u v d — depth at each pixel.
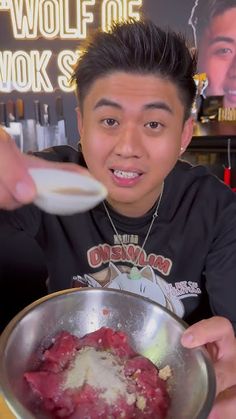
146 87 0.50
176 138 0.54
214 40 1.75
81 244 0.68
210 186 0.71
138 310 0.46
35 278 0.82
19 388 0.37
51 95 1.83
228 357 0.46
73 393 0.37
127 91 0.50
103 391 0.38
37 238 0.71
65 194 0.33
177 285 0.67
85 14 1.74
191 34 1.76
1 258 0.80
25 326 0.41
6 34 1.77
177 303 0.67
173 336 0.43
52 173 0.33
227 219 0.68
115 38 0.53
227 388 0.45
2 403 0.39
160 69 0.50
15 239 0.80
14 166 0.32
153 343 0.45
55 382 0.38
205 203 0.69
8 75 1.81
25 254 0.81
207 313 0.70
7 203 0.33
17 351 0.40
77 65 0.57
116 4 1.73
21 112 1.82
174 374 0.41
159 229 0.67
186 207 0.69
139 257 0.67
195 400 0.36
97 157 0.53
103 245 0.68
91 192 0.34
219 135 1.40
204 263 0.69
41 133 1.83
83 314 0.46
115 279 0.67
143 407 0.38
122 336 0.44
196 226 0.68
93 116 0.53
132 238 0.67
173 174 0.70
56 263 0.69
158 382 0.40
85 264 0.68
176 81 0.52
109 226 0.67
